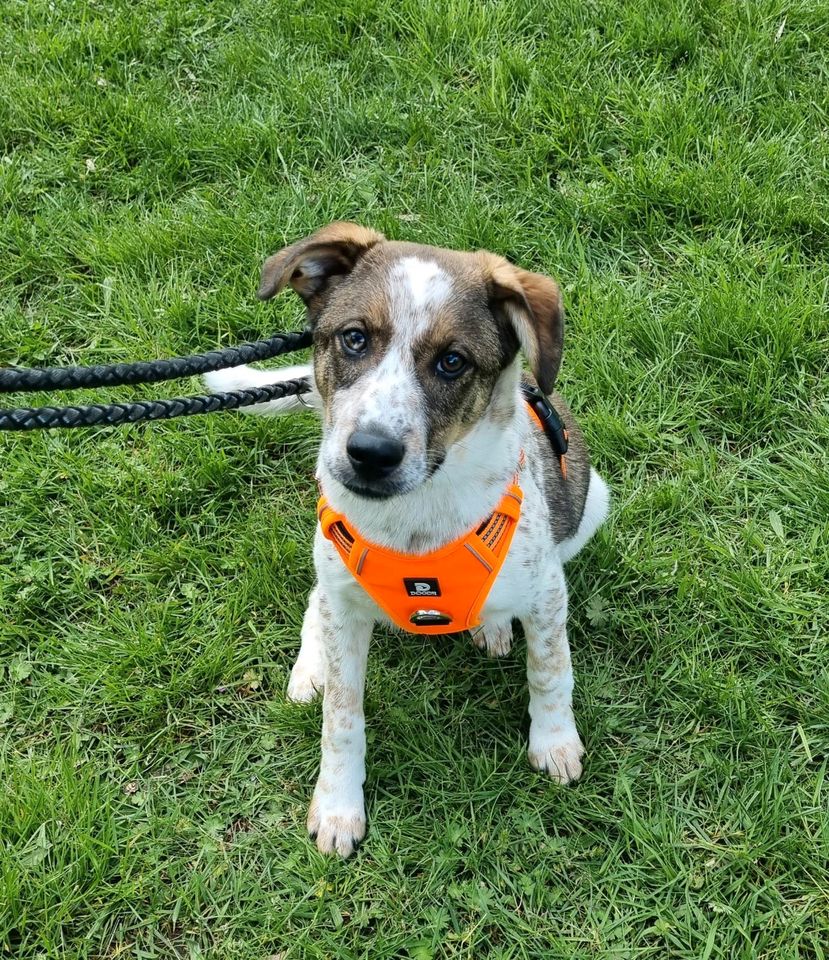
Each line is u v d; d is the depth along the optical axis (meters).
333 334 0.67
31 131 1.30
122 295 1.13
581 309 1.09
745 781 0.81
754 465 1.00
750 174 1.21
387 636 0.92
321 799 0.79
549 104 1.28
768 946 0.73
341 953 0.73
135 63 1.39
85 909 0.76
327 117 1.29
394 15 1.39
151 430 1.04
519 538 0.71
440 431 0.64
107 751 0.85
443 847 0.78
